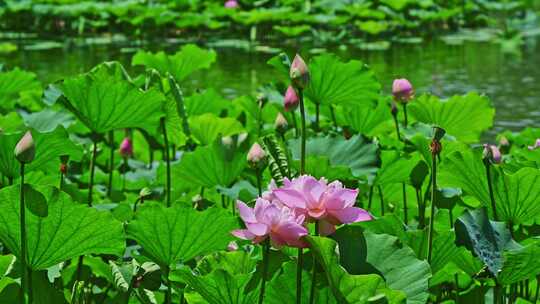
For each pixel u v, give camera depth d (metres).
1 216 4.01
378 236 4.14
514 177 4.40
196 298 4.10
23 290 4.01
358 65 5.87
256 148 4.58
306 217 3.88
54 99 6.07
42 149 4.74
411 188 5.54
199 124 6.22
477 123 6.24
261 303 3.92
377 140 5.64
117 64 5.55
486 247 4.19
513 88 14.70
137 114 5.05
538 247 4.11
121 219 4.99
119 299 4.45
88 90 4.96
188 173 5.37
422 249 4.47
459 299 4.84
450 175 4.57
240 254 4.22
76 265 4.78
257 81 15.27
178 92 5.57
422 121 6.21
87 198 5.28
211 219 4.12
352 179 5.01
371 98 5.98
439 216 4.90
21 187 3.96
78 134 6.30
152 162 6.41
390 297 3.79
